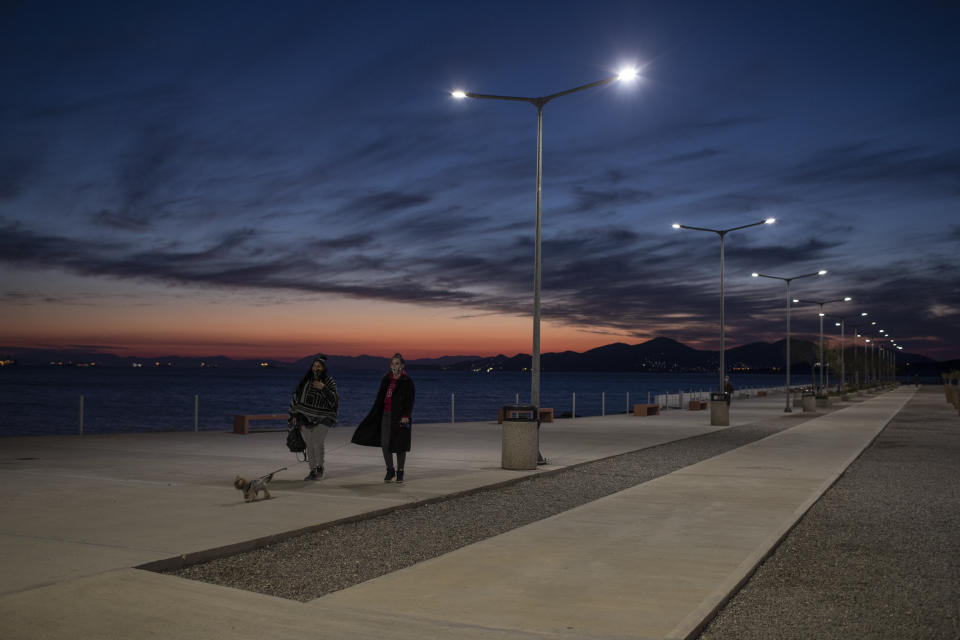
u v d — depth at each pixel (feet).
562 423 99.40
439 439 69.05
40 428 136.77
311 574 22.17
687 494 38.78
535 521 31.27
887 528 31.48
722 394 97.71
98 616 16.97
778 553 26.61
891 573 23.95
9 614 16.85
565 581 21.58
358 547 25.80
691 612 18.76
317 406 40.34
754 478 45.42
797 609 20.01
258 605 18.17
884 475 49.67
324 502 32.65
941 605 20.47
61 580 19.47
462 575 22.12
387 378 40.50
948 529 31.37
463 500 36.55
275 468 45.19
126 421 153.48
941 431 92.27
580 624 17.74
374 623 17.24
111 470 42.88
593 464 53.78
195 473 42.09
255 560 23.54
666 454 61.26
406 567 23.26
